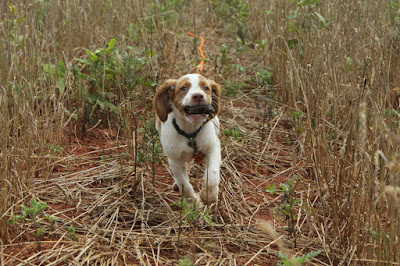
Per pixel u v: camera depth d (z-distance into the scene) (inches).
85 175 67.6
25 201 58.8
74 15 107.7
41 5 107.3
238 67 105.3
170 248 51.6
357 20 88.7
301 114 75.3
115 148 76.2
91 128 82.7
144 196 62.9
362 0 95.3
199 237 53.0
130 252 50.5
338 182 53.6
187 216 53.4
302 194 62.8
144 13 122.5
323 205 55.5
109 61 83.7
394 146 45.7
